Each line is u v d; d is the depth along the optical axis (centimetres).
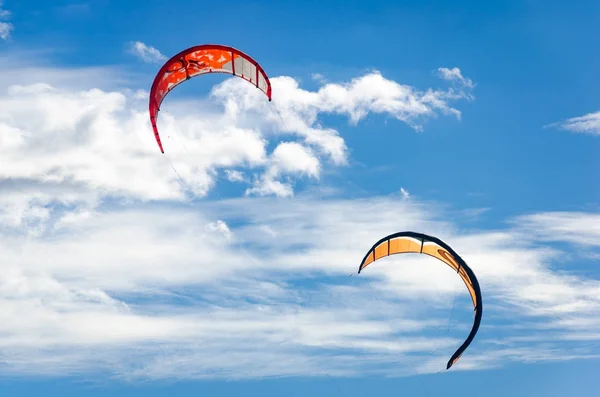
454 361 3844
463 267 3894
